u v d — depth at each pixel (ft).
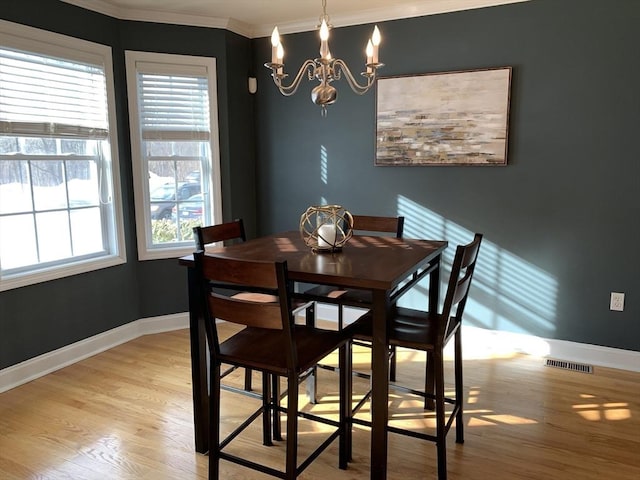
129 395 8.94
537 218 10.52
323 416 8.20
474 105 10.67
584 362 10.37
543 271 10.60
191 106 12.09
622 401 8.63
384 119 11.62
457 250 5.94
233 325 12.65
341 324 9.26
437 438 6.32
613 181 9.75
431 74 10.98
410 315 7.55
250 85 13.09
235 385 9.40
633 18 9.22
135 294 12.03
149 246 12.17
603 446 7.26
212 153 12.42
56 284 10.11
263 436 7.44
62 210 10.41
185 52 11.80
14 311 9.31
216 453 6.20
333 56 12.10
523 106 10.30
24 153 9.57
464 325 11.54
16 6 8.97
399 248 7.73
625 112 9.49
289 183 13.20
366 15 11.48
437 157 11.19
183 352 11.00
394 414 8.27
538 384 9.31
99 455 7.11
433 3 10.75
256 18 12.00
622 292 9.95
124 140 11.48
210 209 12.71
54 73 9.86
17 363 9.41
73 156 10.50
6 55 8.96
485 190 10.91
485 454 7.09
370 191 12.17
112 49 11.01
